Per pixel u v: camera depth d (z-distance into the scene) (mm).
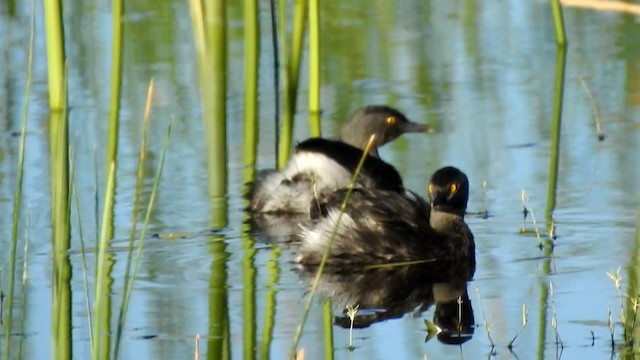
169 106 18891
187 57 21250
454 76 20453
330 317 11055
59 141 9062
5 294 11664
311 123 18516
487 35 22797
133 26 22766
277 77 20016
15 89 19703
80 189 15055
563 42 21453
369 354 9961
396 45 22219
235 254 13000
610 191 14703
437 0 25266
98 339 8219
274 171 15086
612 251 12641
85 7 23984
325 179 14719
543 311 10906
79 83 19844
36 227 13578
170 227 13828
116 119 16984
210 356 10047
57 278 8258
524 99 18953
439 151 16781
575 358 9672
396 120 17156
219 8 19531
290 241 13523
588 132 17234
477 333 10438
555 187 14930
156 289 11852
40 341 10516
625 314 10516
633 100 18594
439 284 12125
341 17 24109
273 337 10492
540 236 13289
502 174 15570
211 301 11508
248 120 18562
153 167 16062
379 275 12477
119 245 13156
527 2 24547
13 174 15648
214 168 16219
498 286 11789
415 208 13461
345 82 20438
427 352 9984
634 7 6887
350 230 13000
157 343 10391
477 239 13375
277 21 23250
